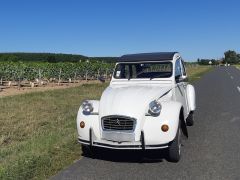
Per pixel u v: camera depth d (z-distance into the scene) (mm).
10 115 5348
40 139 3668
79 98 7797
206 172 2809
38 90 10578
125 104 3025
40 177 2662
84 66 17391
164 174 2770
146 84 3629
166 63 3668
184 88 4113
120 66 3814
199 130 4391
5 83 14188
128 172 2818
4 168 2689
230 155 3270
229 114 5559
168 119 2959
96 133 3076
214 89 10289
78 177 2693
